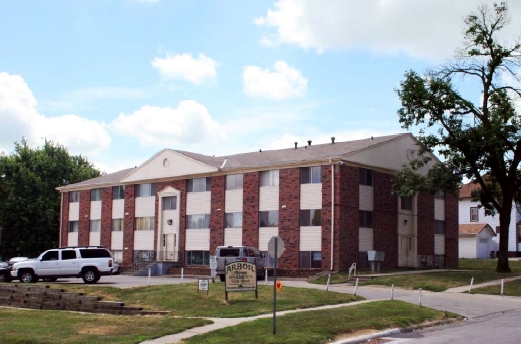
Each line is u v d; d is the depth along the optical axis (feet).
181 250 154.40
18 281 117.08
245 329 51.31
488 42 121.39
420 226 148.77
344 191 126.11
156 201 163.43
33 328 54.44
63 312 67.97
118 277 136.87
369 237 132.67
